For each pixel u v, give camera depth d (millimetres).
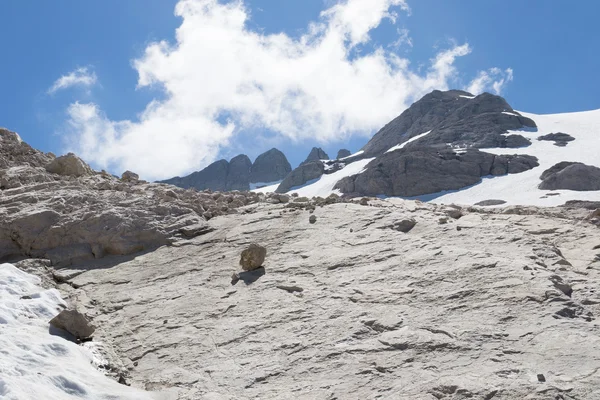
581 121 151375
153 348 8914
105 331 9680
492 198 99188
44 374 7051
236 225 14406
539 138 135375
